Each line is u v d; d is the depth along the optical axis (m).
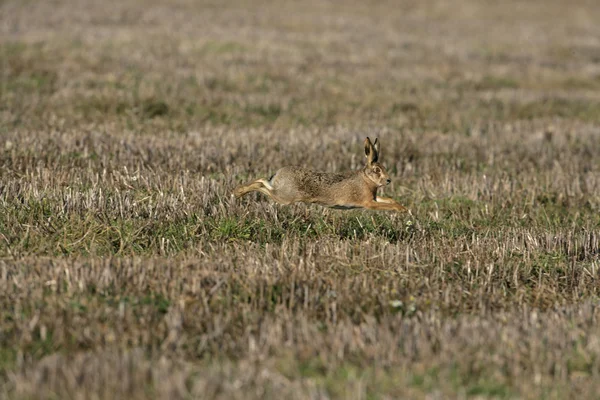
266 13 122.81
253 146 42.44
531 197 36.88
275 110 56.34
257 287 23.66
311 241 28.67
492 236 30.45
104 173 34.12
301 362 19.34
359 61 80.12
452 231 31.06
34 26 90.25
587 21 133.50
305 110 56.72
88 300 22.28
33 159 37.75
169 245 27.58
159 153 40.06
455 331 20.98
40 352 19.45
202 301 22.59
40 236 27.16
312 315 22.48
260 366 19.12
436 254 27.58
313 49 86.19
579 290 25.59
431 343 20.38
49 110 51.28
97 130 45.66
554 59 90.56
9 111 49.22
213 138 44.00
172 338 19.94
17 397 16.89
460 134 50.44
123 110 52.47
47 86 58.84
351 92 64.06
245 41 88.00
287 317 21.36
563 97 67.00
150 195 31.59
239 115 53.81
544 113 60.91
